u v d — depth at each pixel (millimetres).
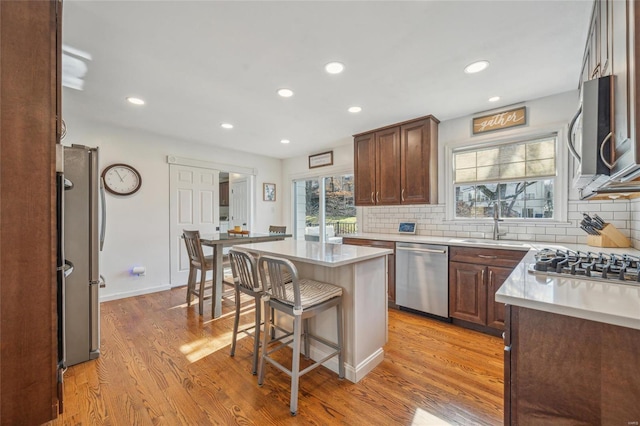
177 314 3152
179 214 4258
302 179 5422
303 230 5488
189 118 3330
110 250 3619
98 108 3000
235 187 5617
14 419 932
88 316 2170
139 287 3852
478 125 3160
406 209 3820
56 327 997
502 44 1898
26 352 948
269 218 5512
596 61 1456
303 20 1654
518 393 982
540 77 2369
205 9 1561
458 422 1539
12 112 909
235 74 2289
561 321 904
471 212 3309
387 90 2600
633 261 1365
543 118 2768
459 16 1627
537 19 1652
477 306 2664
